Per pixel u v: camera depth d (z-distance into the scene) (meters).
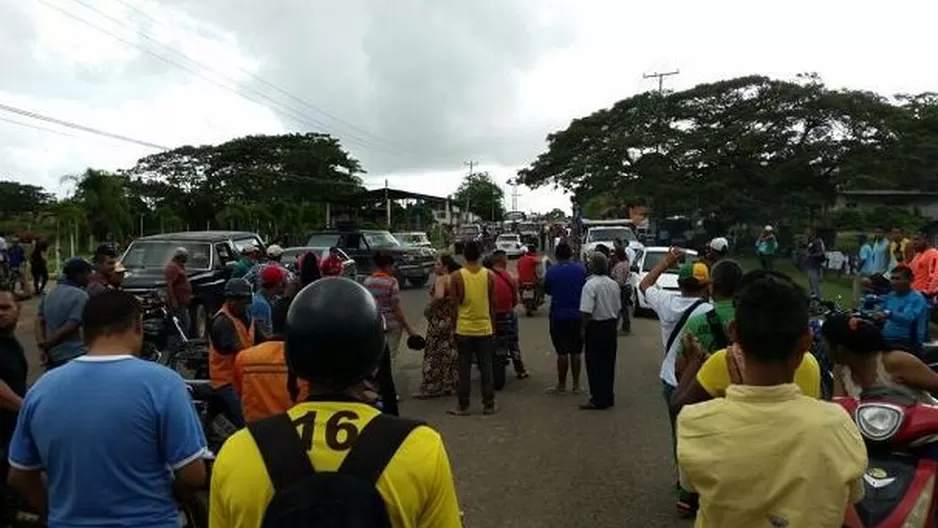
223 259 16.27
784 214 44.03
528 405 9.77
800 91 45.72
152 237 16.64
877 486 3.33
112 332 3.21
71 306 7.25
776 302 2.35
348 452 1.80
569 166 53.09
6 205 76.06
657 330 16.89
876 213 46.66
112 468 3.01
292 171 69.31
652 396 10.28
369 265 26.00
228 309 6.05
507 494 6.49
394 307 9.65
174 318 10.68
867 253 18.91
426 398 10.27
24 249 27.72
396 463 1.80
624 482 6.78
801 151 45.34
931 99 53.16
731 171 46.28
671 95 50.03
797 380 3.87
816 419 2.29
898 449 3.46
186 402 3.18
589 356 9.48
